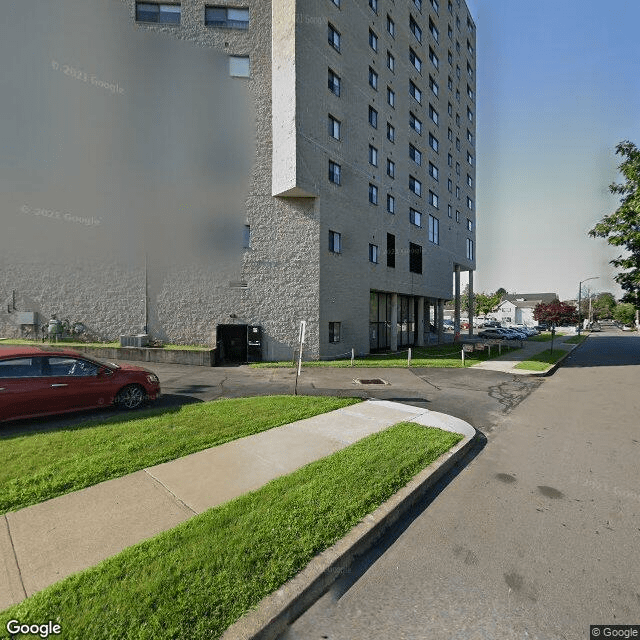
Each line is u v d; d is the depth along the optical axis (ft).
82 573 8.71
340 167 63.10
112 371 23.16
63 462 14.89
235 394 30.58
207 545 9.81
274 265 56.95
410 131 86.28
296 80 53.88
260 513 11.47
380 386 35.99
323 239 58.70
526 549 10.91
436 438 19.26
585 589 9.28
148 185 55.47
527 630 8.09
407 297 95.09
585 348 92.53
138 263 55.57
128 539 10.32
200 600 8.09
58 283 54.95
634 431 22.65
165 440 17.66
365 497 12.67
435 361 55.57
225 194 56.49
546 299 311.47
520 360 59.57
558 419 25.34
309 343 57.06
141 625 7.44
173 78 55.16
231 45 56.44
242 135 56.65
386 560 10.39
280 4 55.52
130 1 53.93
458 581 9.57
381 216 75.00
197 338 55.98
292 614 8.36
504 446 19.97
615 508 13.33
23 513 11.52
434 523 12.32
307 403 26.08
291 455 16.62
